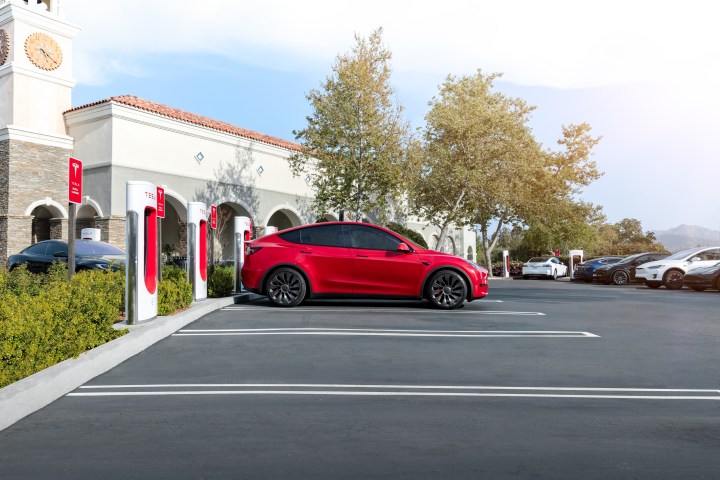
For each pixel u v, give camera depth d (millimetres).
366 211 24609
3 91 24766
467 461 3049
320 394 4449
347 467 2953
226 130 26594
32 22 25047
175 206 24984
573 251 32625
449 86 33594
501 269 41531
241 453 3150
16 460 3037
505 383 4859
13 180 23422
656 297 14734
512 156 32344
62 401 4223
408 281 10203
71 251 7535
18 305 4941
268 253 10367
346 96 22906
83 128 24266
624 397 4438
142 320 7051
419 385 4762
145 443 3309
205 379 4918
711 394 4559
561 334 7500
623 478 2836
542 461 3057
